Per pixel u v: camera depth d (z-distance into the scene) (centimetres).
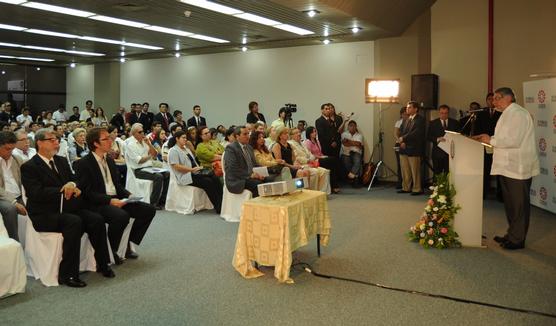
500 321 315
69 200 391
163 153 748
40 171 392
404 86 942
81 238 404
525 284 383
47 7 703
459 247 488
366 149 986
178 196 667
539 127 683
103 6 689
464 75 875
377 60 967
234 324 310
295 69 1066
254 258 396
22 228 410
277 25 826
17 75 1500
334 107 1014
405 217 634
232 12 729
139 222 447
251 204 394
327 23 802
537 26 805
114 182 447
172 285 380
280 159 700
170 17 766
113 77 1395
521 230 480
